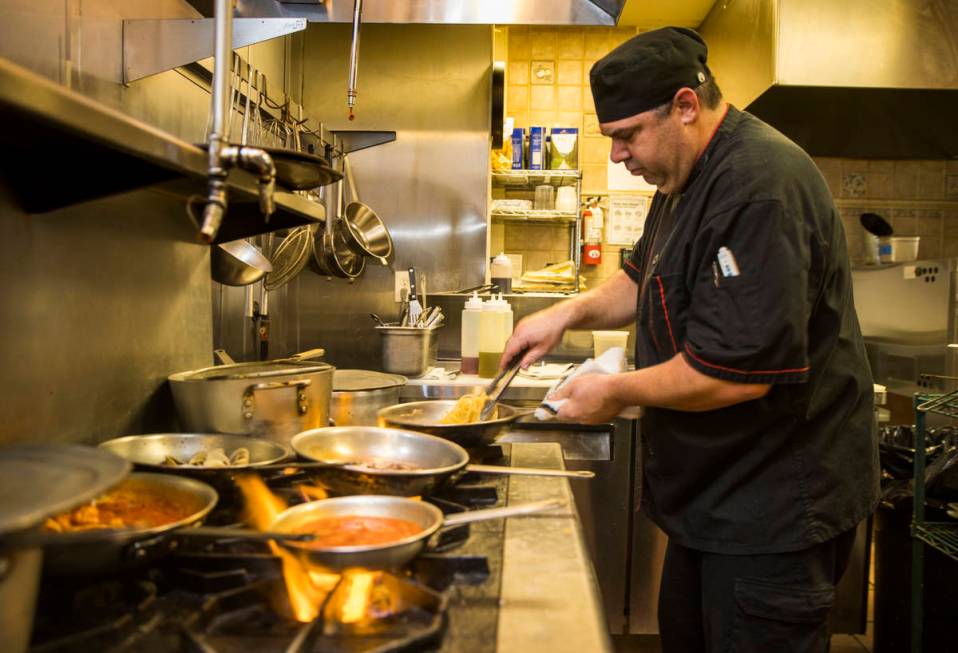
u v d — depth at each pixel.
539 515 1.00
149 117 1.68
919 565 1.89
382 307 3.14
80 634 0.63
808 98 2.79
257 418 1.24
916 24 2.62
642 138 1.33
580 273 3.71
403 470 1.03
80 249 1.10
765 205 1.16
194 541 0.82
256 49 2.55
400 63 3.15
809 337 1.29
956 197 3.58
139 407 1.29
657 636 2.48
